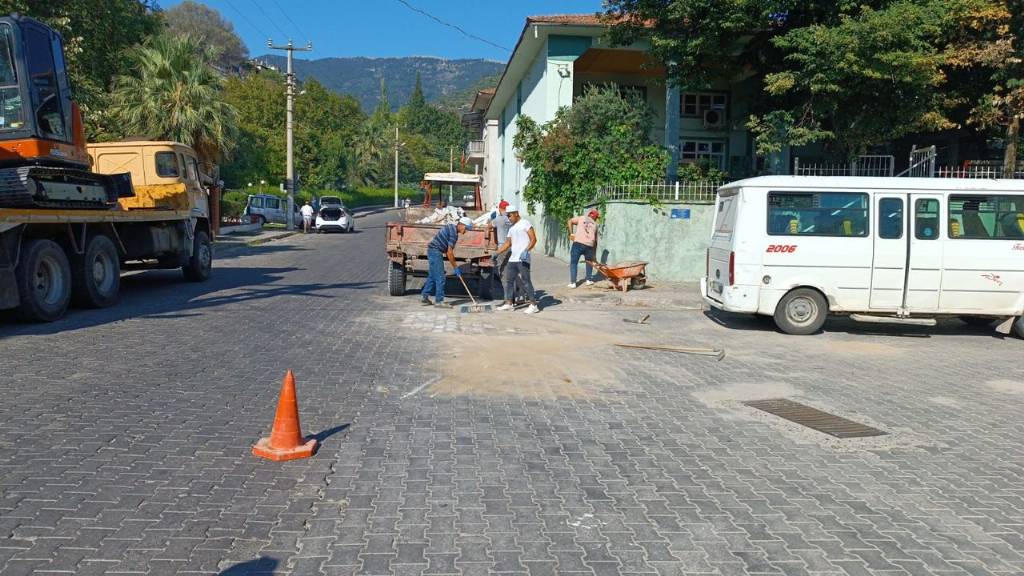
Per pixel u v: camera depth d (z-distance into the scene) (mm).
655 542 4051
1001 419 6723
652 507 4535
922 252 10930
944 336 11398
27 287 10117
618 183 18938
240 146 55344
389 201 94688
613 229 17359
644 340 10508
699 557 3889
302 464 5117
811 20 17344
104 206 12664
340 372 7887
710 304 12109
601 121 21578
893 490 4922
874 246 10969
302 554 3818
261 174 62125
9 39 10969
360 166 93000
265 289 15297
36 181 10539
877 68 15016
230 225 39094
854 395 7539
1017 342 10930
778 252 11031
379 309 12656
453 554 3859
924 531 4281
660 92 28797
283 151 65562
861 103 16969
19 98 11070
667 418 6531
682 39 17922
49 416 5977
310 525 4160
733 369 8688
